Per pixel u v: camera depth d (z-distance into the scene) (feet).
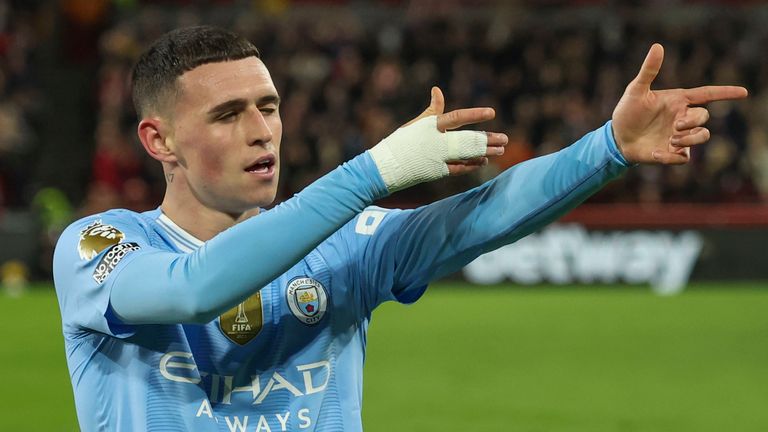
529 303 156.66
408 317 145.69
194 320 27.27
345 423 30.07
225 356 29.35
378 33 216.54
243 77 28.99
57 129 217.56
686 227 169.27
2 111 197.06
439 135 27.73
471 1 224.33
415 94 194.18
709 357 119.65
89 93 221.05
